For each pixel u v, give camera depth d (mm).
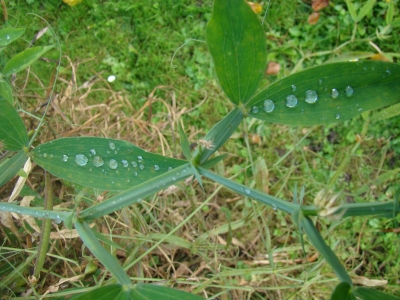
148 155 209
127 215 343
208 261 378
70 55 461
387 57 413
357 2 463
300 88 179
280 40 472
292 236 435
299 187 454
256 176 355
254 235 432
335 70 173
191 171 190
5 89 275
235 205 430
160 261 405
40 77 448
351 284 154
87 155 210
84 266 327
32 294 300
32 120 363
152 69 467
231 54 166
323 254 160
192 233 410
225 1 149
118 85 464
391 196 445
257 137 458
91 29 468
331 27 466
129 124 432
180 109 464
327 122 183
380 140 456
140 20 469
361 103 180
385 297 152
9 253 314
